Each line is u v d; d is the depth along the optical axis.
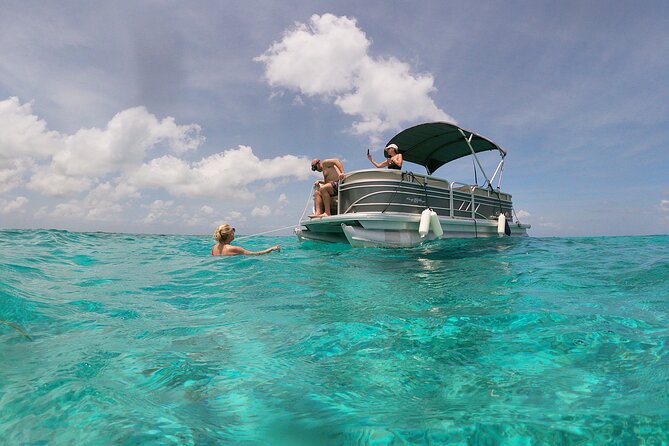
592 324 2.47
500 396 1.49
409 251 7.62
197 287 4.01
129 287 3.98
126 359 1.91
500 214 11.46
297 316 2.81
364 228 8.26
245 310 3.01
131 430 1.24
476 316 2.72
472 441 1.16
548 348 2.05
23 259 5.62
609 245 8.67
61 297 3.34
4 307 2.71
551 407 1.38
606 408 1.37
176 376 1.71
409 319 2.68
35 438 1.17
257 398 1.50
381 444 1.15
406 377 1.71
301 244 9.57
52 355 1.93
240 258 6.30
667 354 1.93
